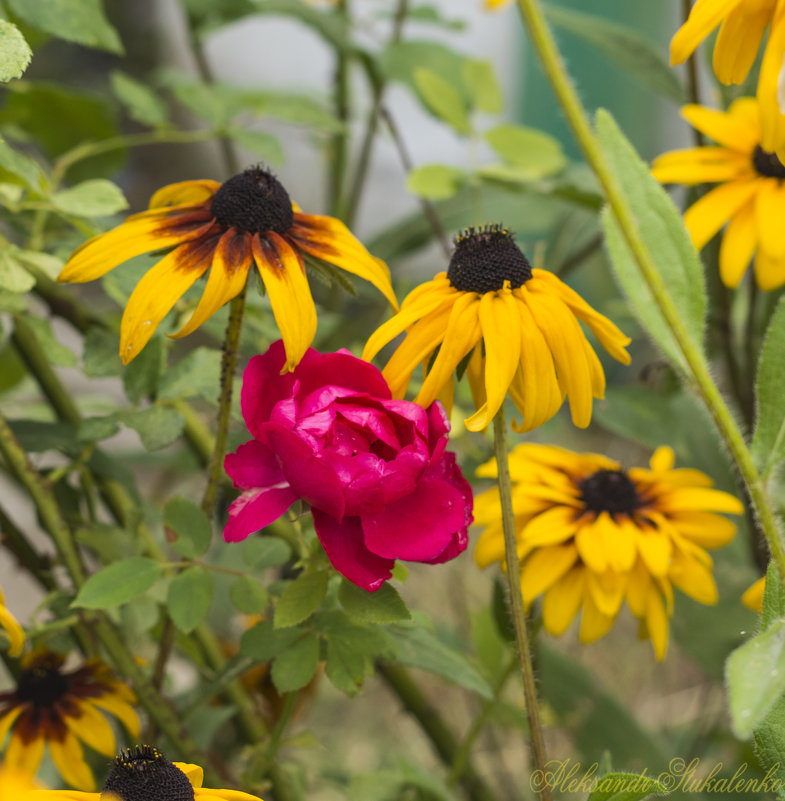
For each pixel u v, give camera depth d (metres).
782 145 0.66
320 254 0.69
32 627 0.75
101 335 0.75
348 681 0.70
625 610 1.43
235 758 0.89
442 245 0.93
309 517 0.71
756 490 0.66
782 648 0.63
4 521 0.79
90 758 0.80
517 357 0.67
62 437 0.78
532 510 0.78
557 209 1.08
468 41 2.00
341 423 0.66
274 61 2.34
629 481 0.78
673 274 0.68
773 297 0.88
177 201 0.72
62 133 0.91
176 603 0.71
